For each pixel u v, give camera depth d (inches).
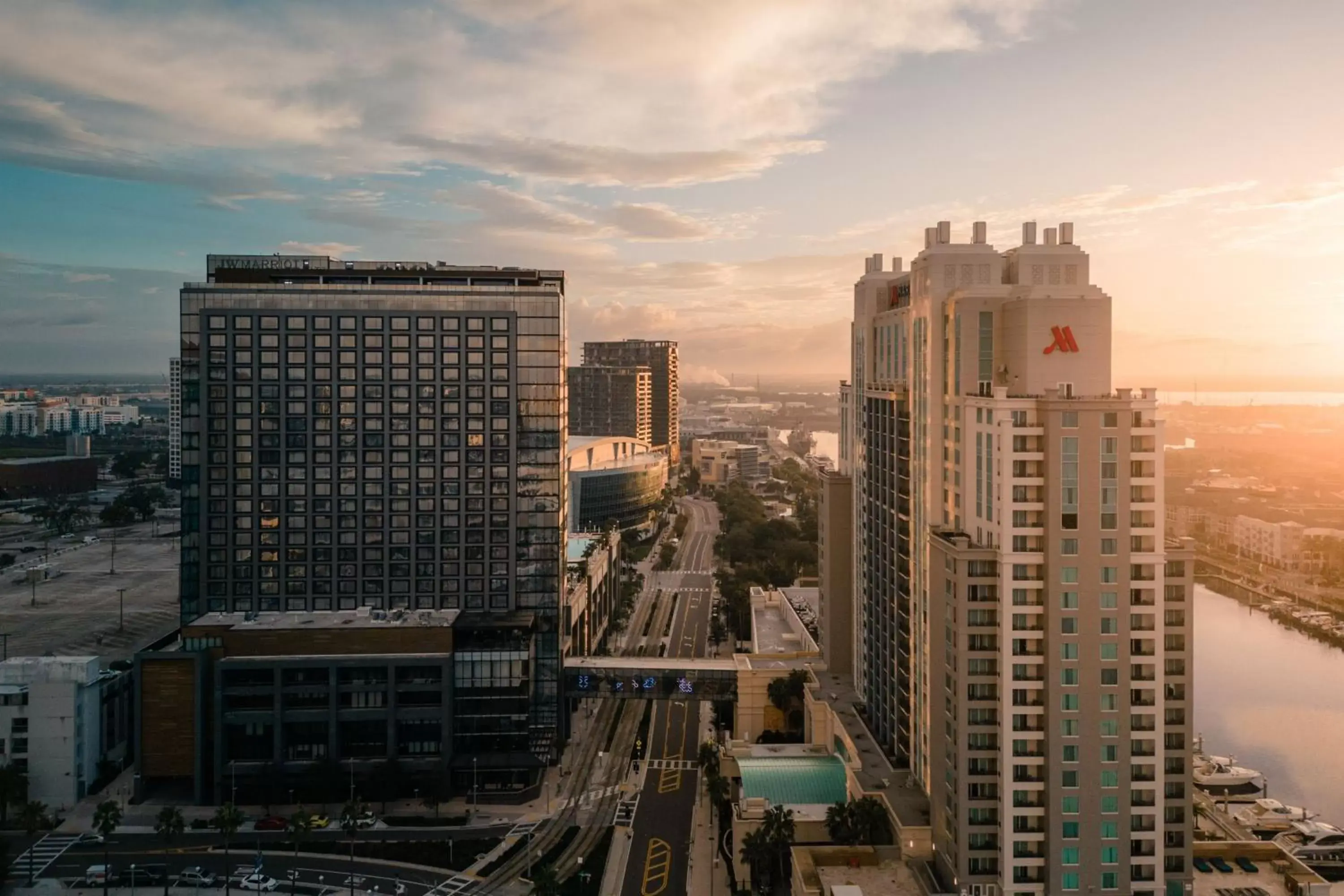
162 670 7805.1
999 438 5541.3
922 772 6584.6
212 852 6988.2
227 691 7800.2
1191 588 5541.3
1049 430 5418.3
